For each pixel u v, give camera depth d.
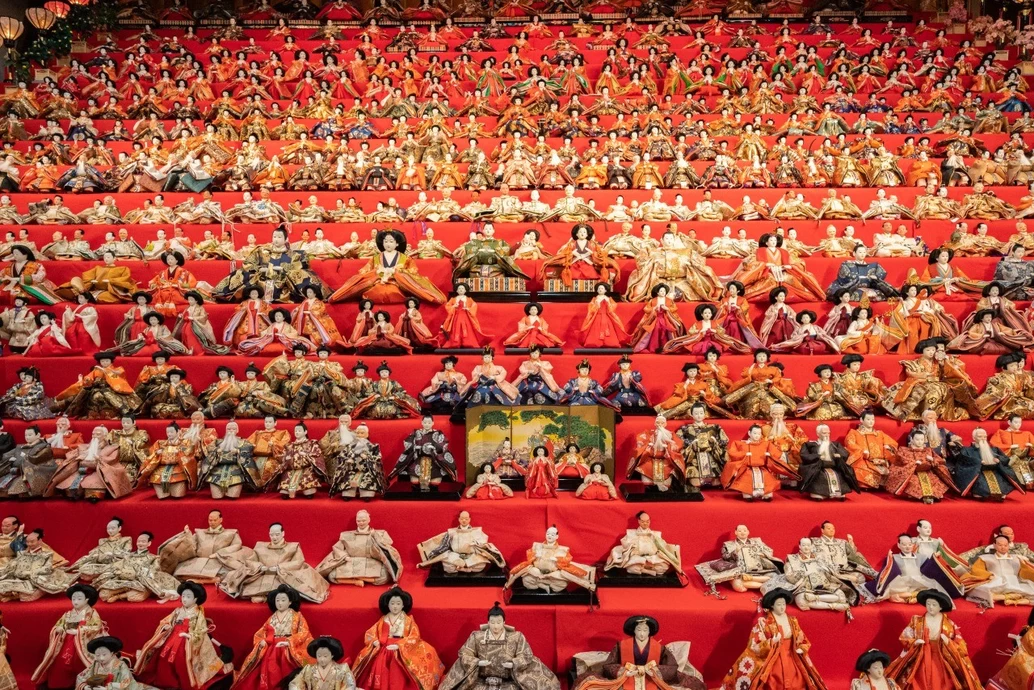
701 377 11.12
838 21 25.52
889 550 9.41
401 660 8.05
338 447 10.05
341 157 17.39
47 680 8.30
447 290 13.78
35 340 11.92
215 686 8.23
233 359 11.61
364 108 20.94
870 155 17.45
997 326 11.64
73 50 23.88
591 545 9.62
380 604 8.29
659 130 18.22
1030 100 20.53
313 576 8.90
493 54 23.77
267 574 8.81
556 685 8.03
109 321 12.69
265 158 18.16
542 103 20.64
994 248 14.14
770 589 8.64
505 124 19.53
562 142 18.86
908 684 7.97
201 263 13.84
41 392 11.20
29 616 8.61
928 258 13.63
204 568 9.13
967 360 11.46
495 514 9.66
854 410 10.70
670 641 8.53
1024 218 15.30
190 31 25.03
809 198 16.27
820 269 13.83
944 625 8.00
